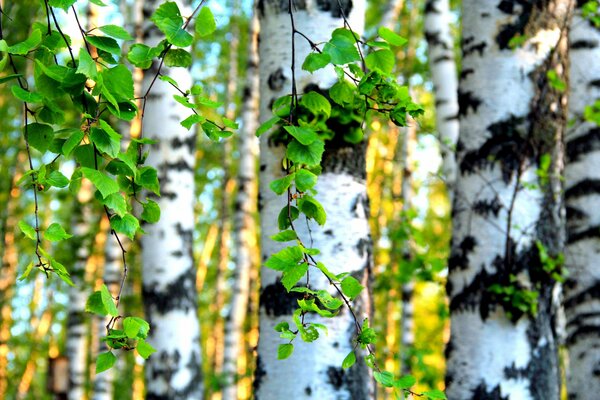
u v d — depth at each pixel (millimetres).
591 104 4215
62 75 1293
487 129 3049
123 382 12672
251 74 8742
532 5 3080
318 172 1638
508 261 2932
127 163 1309
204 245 14633
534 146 3021
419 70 9148
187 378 4352
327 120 2566
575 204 4098
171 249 4402
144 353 1453
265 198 2703
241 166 8758
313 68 1414
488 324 2928
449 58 6508
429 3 6605
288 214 1532
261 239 2709
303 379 2518
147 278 4410
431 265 5059
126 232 1437
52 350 14688
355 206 2625
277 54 2705
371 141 10281
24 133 1398
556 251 3006
